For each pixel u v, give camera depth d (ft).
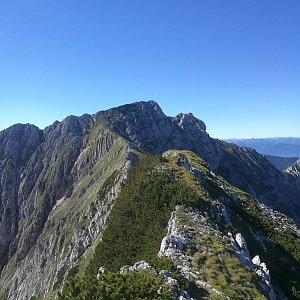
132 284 124.88
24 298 556.10
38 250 614.75
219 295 137.69
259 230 340.59
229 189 412.16
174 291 126.00
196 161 461.37
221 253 174.40
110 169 622.54
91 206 516.73
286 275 254.47
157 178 304.09
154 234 223.10
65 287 129.08
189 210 231.71
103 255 247.50
